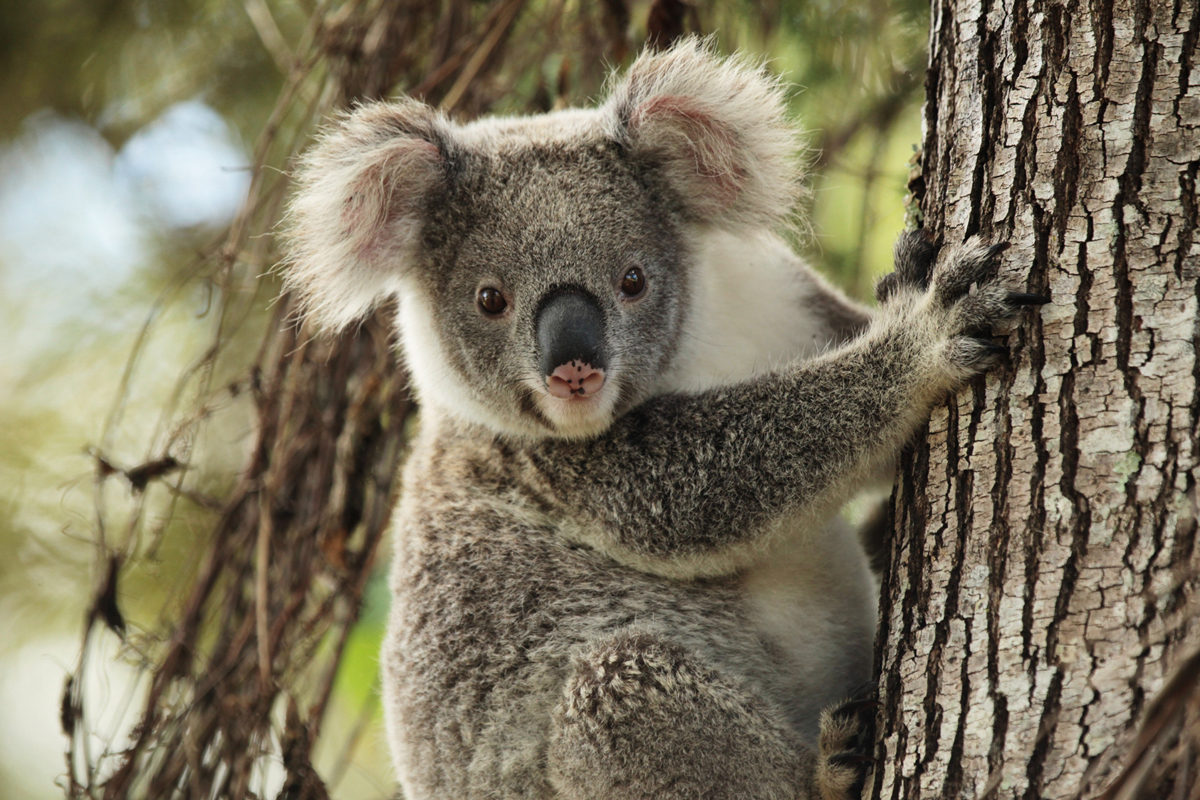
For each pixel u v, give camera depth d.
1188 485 5.01
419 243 8.64
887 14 10.97
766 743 7.16
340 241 8.34
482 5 11.24
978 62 6.29
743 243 9.04
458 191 8.43
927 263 6.89
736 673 7.74
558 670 8.00
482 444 8.63
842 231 12.81
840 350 7.49
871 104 11.28
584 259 8.06
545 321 7.90
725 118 8.47
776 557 8.16
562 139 8.60
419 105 8.74
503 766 7.95
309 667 10.53
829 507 7.43
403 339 9.19
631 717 7.28
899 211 12.02
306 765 9.47
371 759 13.39
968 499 5.80
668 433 7.96
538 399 8.05
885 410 6.95
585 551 8.24
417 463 9.16
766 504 7.55
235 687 9.83
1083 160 5.69
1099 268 5.52
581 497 8.17
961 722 5.43
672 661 7.33
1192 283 5.29
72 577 12.99
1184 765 4.23
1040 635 5.24
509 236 8.18
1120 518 5.15
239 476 10.34
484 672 8.16
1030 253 5.80
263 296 11.58
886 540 6.68
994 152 6.10
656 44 10.09
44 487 13.02
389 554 12.00
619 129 8.45
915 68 10.99
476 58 10.50
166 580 12.06
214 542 10.10
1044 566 5.34
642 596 8.09
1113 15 5.75
